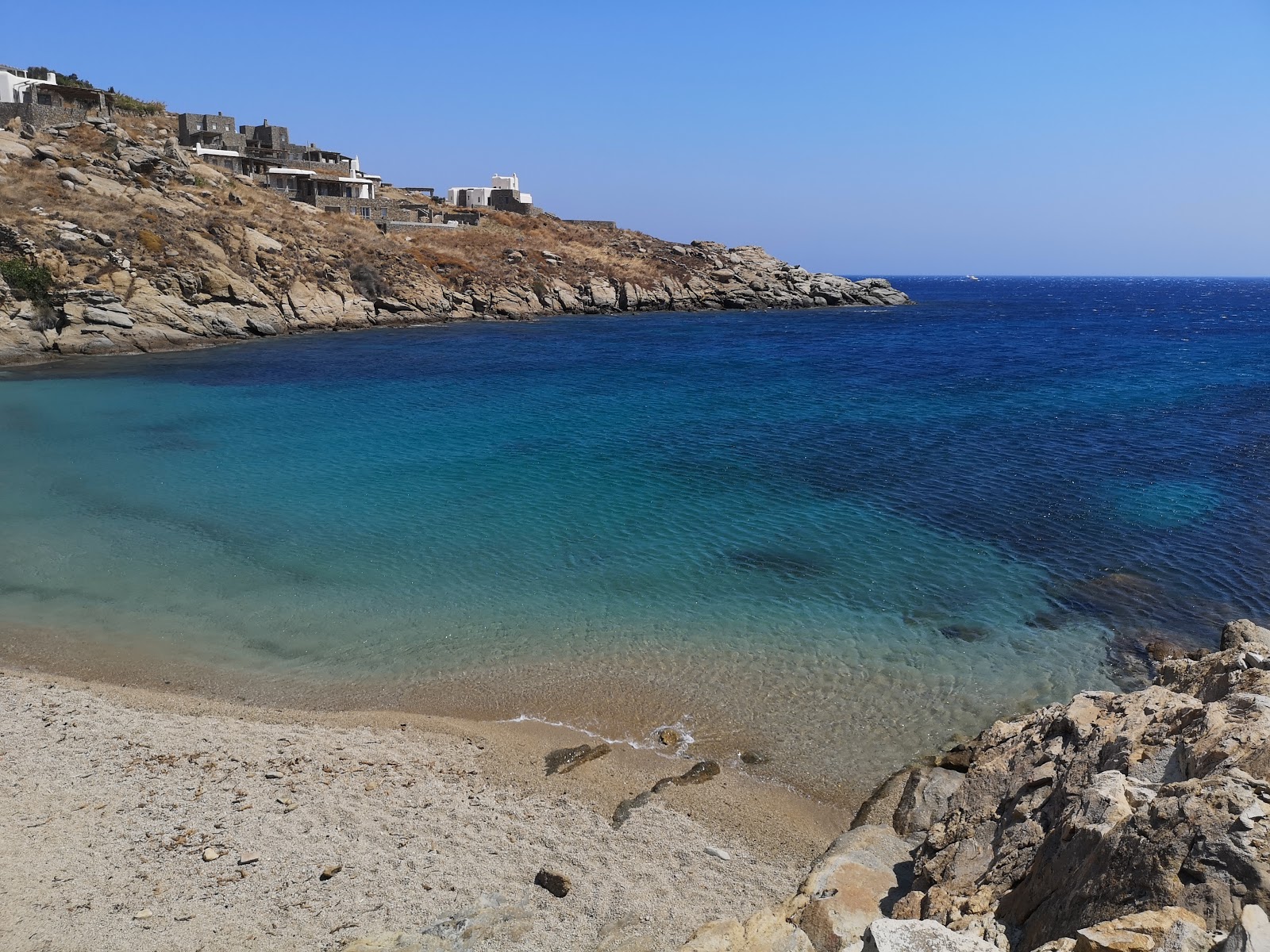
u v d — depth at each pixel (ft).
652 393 163.53
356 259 286.25
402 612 66.74
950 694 55.06
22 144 238.27
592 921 34.35
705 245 428.15
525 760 47.47
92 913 33.42
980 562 76.79
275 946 32.32
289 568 75.05
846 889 33.45
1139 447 117.29
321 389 164.35
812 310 413.18
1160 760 29.37
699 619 65.82
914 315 402.31
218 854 37.60
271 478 102.32
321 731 49.65
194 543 80.74
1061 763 33.94
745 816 42.98
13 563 74.49
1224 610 67.00
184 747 46.91
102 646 60.39
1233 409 145.38
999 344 263.90
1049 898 25.59
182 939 32.37
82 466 105.91
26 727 48.03
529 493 96.78
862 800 44.65
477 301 312.29
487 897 35.63
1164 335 302.45
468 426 131.85
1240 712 28.73
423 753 47.67
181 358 203.10
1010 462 110.11
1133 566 75.77
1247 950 17.57
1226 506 91.15
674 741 49.75
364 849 38.60
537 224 405.59
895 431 128.98
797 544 81.25
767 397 158.61
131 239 224.74
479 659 59.41
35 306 193.16
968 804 35.70
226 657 59.41
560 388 168.35
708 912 35.19
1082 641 62.34
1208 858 21.31
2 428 125.39
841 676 57.41
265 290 249.55
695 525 86.33
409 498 94.53
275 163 347.36
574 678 57.06
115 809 40.63
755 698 54.54
